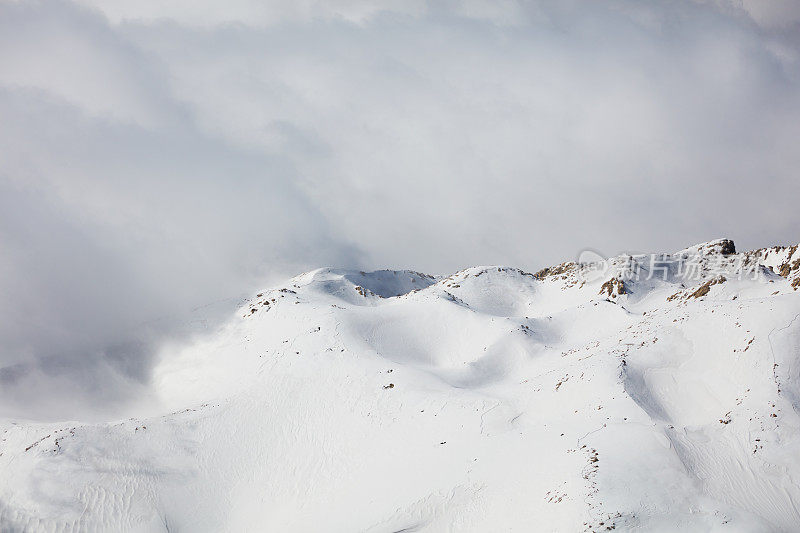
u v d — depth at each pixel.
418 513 40.38
